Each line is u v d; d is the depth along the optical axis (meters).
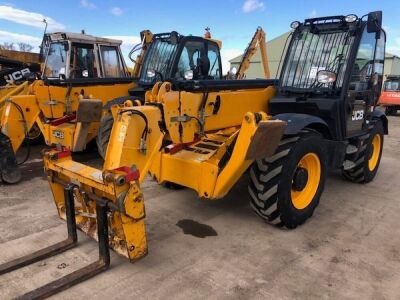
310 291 2.56
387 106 16.11
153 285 2.57
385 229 3.59
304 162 3.58
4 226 3.41
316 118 3.62
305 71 4.15
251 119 2.87
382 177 5.42
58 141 5.28
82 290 2.49
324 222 3.71
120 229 2.71
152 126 2.77
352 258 3.01
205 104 3.55
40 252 2.87
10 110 5.06
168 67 5.43
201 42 5.89
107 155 2.72
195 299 2.44
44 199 4.13
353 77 4.04
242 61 6.95
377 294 2.55
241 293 2.51
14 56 9.27
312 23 4.17
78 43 6.71
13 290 2.48
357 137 4.54
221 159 3.24
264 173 3.27
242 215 3.80
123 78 6.31
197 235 3.34
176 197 4.25
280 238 3.32
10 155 4.59
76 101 5.77
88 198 2.87
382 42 4.61
